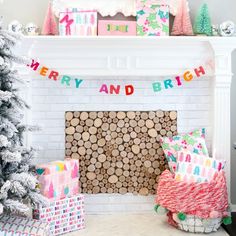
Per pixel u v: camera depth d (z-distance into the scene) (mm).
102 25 3699
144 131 3873
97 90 3859
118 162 3867
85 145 3855
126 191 3875
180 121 3904
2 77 2955
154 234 3312
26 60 3031
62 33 3684
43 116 3859
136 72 3721
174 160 3697
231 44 3652
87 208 3869
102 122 3854
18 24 3627
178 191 3314
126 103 3871
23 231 2771
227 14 3850
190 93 3891
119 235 3295
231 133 3941
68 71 3697
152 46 3672
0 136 2797
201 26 3688
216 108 3764
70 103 3859
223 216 3361
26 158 3078
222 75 3711
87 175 3861
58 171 3346
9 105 3010
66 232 3342
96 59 3697
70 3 3762
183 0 3701
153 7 3709
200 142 3729
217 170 3471
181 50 3709
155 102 3879
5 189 2764
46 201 2961
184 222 3332
